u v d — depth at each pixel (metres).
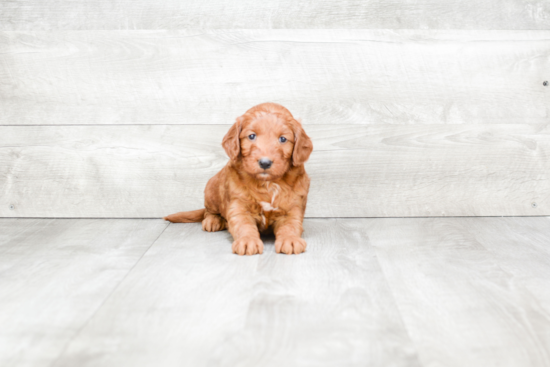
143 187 2.36
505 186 2.39
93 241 1.96
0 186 2.35
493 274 1.58
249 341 1.14
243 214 1.90
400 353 1.10
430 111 2.34
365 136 2.34
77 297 1.40
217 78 2.30
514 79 2.33
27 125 2.32
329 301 1.36
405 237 2.02
